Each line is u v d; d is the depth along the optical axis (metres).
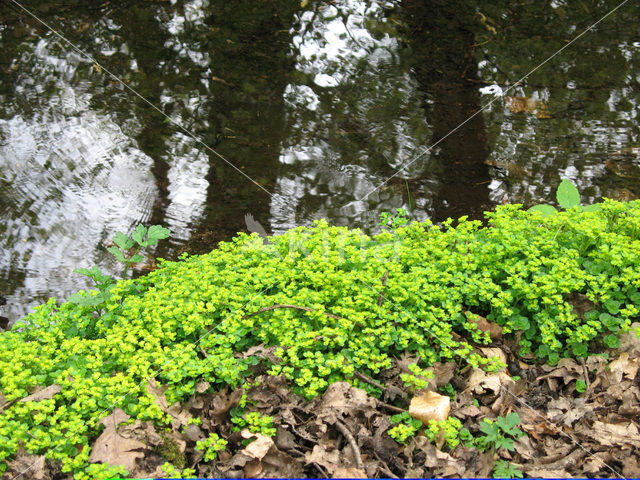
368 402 3.60
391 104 8.15
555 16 9.66
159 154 7.38
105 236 6.51
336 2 9.78
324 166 7.34
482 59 8.85
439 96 8.29
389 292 4.17
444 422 3.44
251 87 8.31
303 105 8.10
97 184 7.02
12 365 3.64
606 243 4.43
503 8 9.84
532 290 4.04
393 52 8.96
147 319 4.02
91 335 4.26
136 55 8.66
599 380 3.85
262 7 9.66
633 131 7.69
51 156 7.25
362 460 3.33
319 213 6.84
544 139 7.63
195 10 9.50
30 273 6.15
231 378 3.62
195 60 8.65
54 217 6.68
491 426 3.45
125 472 3.18
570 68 8.68
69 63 8.42
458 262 4.39
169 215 6.74
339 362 3.64
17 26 8.93
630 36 9.19
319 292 4.12
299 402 3.64
